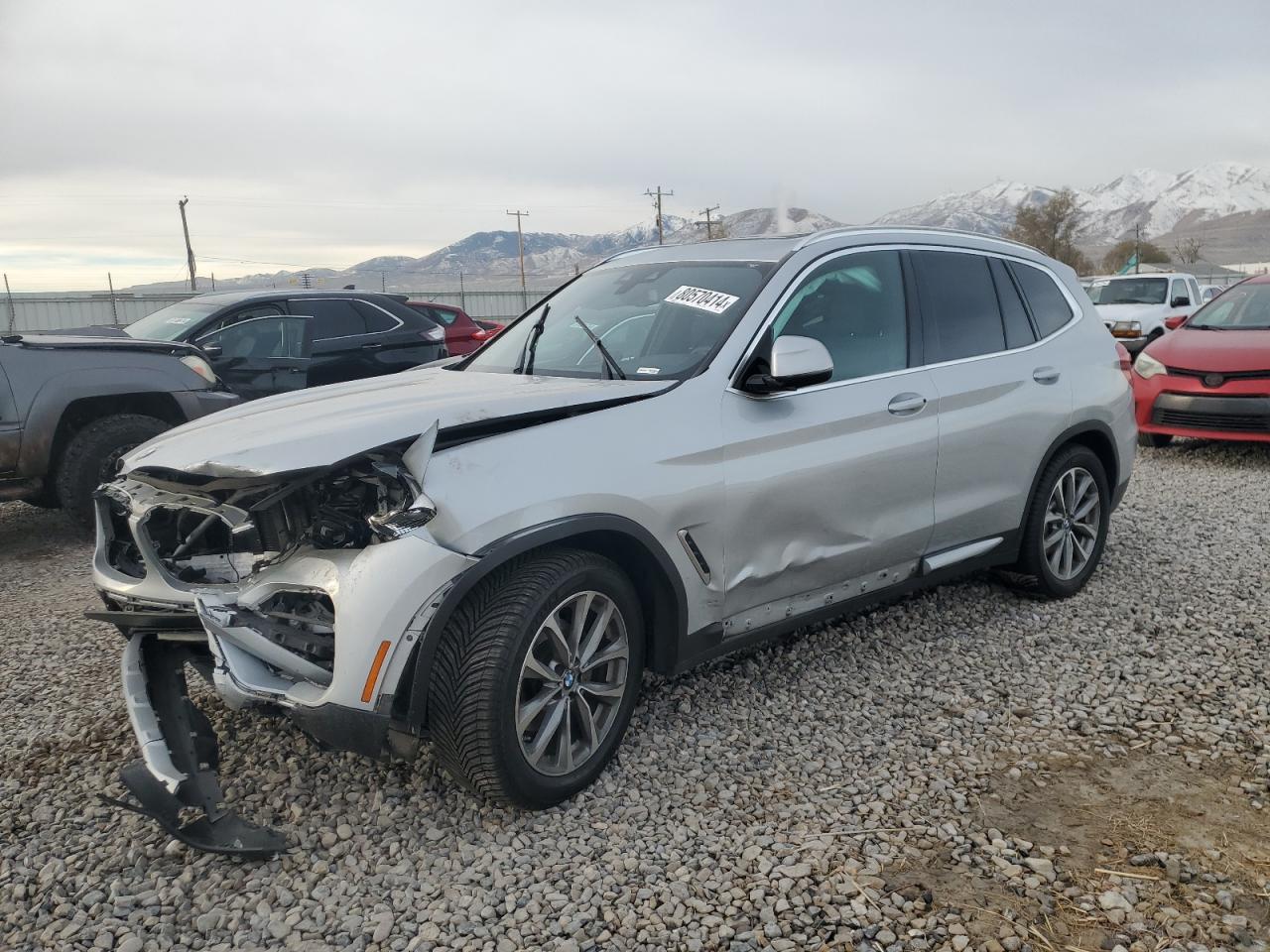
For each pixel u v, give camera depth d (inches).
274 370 349.1
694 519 128.4
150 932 99.0
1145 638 173.8
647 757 132.3
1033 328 187.0
